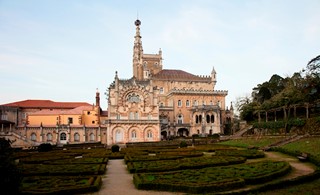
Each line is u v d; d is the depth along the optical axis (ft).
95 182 91.86
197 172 105.50
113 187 93.86
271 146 202.80
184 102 441.27
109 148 280.72
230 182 86.12
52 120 399.24
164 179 93.76
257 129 320.50
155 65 509.35
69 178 98.68
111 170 132.26
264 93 382.83
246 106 387.75
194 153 183.21
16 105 420.77
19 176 66.69
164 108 432.25
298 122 258.37
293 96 288.71
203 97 448.24
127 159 155.63
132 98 391.65
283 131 274.36
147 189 88.12
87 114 414.00
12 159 65.92
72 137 368.68
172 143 304.71
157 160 151.94
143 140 379.55
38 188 83.25
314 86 281.33
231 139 298.76
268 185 80.43
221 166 123.44
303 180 88.07
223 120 445.37
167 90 462.60
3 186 61.93
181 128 419.74
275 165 115.44
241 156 163.53
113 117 379.35
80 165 131.23
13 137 314.76
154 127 385.91
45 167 123.54
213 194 75.41
